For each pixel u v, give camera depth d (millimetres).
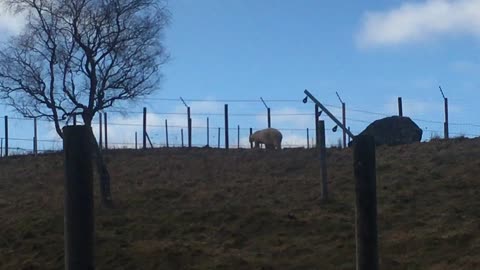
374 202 11055
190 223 23172
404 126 35406
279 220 22469
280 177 29031
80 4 25359
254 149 36031
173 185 28516
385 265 18062
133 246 21234
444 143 31453
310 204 24281
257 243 21078
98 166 25516
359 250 11016
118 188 28375
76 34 25234
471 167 26641
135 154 36031
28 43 25516
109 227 23094
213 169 31609
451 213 21797
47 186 30531
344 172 28344
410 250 19109
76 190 8703
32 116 29688
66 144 8750
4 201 27922
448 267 17547
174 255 20047
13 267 20469
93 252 8781
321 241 20609
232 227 22469
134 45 34344
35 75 25516
